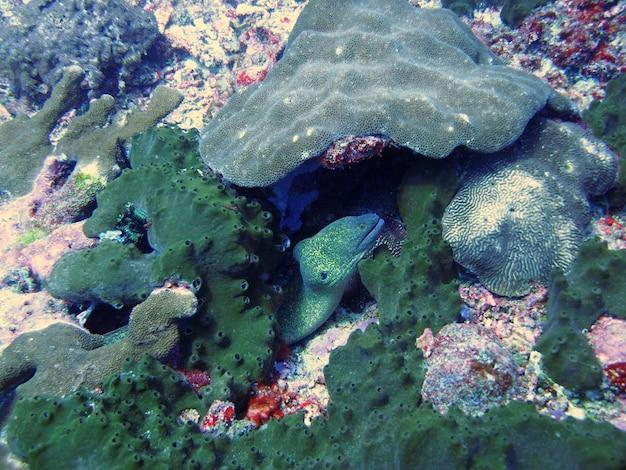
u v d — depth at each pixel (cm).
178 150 82
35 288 77
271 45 109
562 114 73
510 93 67
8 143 97
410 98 68
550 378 55
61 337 67
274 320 69
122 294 67
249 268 68
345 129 67
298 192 78
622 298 56
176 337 63
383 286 68
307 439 56
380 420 53
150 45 115
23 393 62
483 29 91
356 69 72
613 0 78
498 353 55
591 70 83
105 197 77
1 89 113
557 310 58
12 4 123
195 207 66
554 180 67
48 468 52
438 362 57
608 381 52
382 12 80
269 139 70
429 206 69
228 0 125
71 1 108
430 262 65
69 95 102
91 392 60
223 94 108
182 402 61
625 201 69
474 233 65
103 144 92
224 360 65
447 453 48
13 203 91
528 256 65
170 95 99
